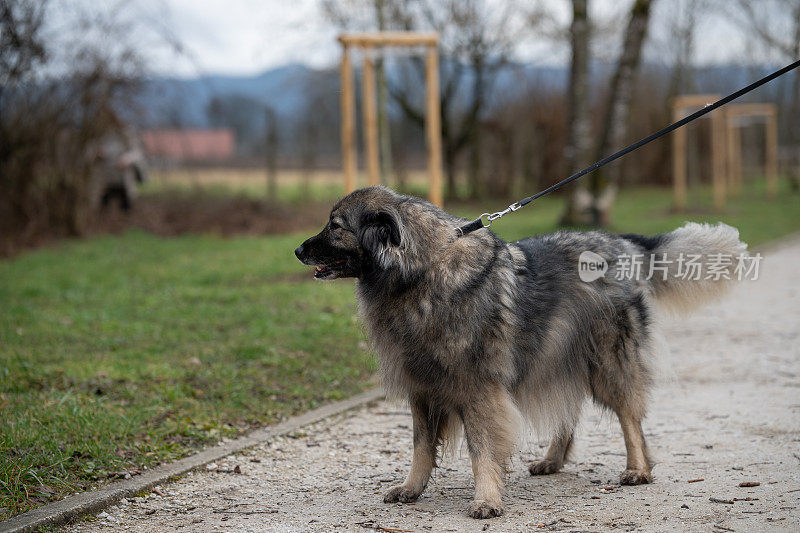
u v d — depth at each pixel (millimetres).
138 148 20734
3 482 4379
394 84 30219
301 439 5883
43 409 5785
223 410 6289
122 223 19656
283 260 14273
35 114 16438
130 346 8031
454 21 28188
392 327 4496
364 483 4965
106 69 16859
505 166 31234
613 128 19922
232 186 26453
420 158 34688
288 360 7688
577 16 19641
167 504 4562
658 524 4066
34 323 8836
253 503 4586
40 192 17281
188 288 11398
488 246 4562
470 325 4363
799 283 13219
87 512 4324
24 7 14828
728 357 8336
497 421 4434
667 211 25641
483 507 4281
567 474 5129
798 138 39250
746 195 33625
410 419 6402
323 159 32625
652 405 6676
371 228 4473
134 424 5672
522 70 32156
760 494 4477
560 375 4859
